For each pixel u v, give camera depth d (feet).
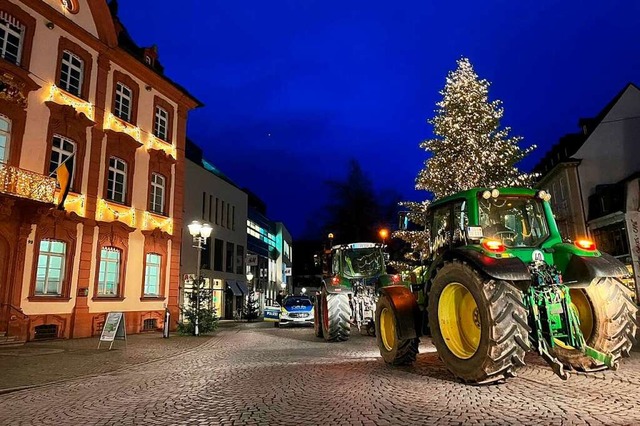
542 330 19.83
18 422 17.85
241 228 132.87
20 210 50.34
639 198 85.81
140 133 70.13
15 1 52.37
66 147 57.93
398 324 25.00
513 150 64.95
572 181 105.19
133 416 17.92
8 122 50.96
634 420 14.02
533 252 21.39
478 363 19.25
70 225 57.00
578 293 22.26
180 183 77.97
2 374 29.96
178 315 73.97
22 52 52.95
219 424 16.14
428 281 24.40
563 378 18.40
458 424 14.43
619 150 104.12
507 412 15.47
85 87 60.80
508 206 23.72
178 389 23.34
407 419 15.25
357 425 14.96
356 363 28.86
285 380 24.04
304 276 253.03
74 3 60.29
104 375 29.86
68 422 17.52
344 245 51.03
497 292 18.99
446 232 26.05
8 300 49.14
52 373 30.35
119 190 66.18
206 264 107.96
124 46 71.87
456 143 65.77
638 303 83.30
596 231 99.14
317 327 54.19
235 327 83.66
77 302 57.26
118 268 64.69
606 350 20.54
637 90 105.50
